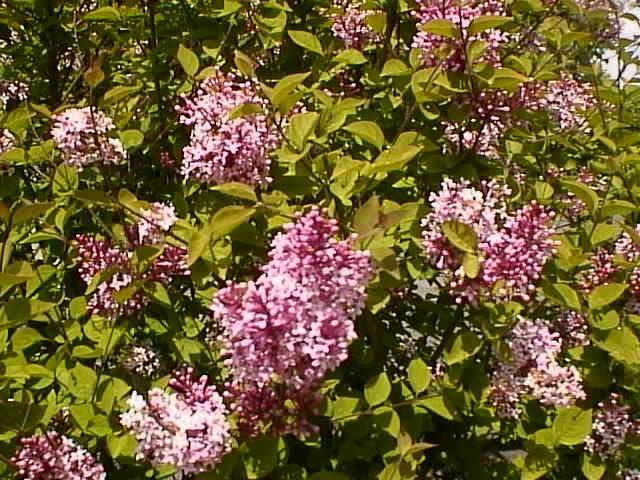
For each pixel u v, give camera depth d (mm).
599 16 1220
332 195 948
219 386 948
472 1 966
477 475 1026
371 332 1004
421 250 962
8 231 905
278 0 1165
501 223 983
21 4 1223
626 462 1037
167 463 844
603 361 1014
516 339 938
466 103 987
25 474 856
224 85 961
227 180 928
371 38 1176
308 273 796
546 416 1020
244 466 872
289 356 796
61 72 1292
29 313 902
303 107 1038
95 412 925
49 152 1080
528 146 1145
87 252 983
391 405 923
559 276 1021
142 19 1238
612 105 1325
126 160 1097
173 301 1050
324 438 962
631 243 1049
